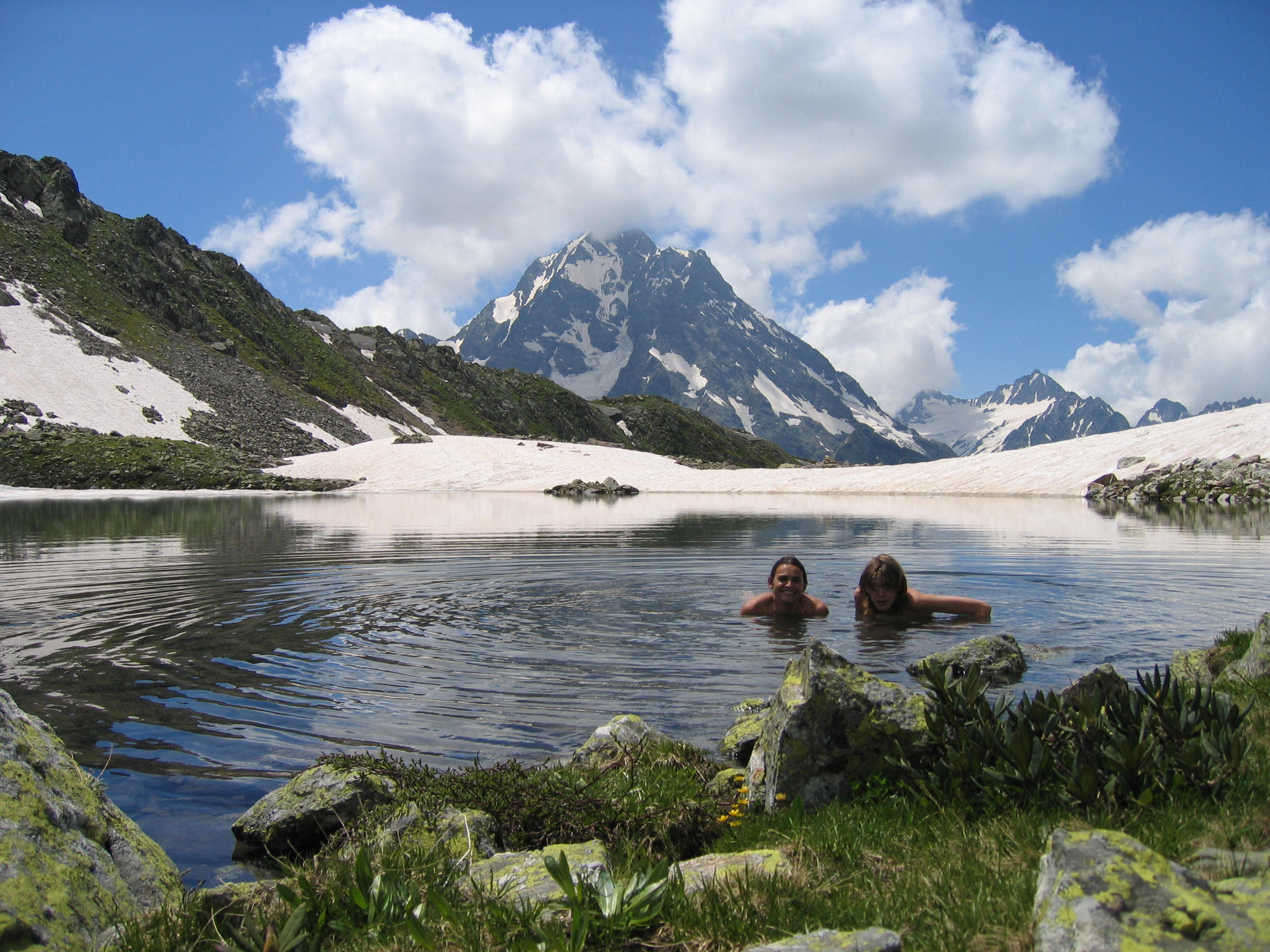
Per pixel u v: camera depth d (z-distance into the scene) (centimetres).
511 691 841
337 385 14925
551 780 577
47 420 8038
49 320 10531
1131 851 296
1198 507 3812
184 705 798
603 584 1566
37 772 430
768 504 4400
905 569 1705
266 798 555
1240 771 458
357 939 363
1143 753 441
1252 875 333
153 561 1925
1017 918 326
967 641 990
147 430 8775
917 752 522
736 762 650
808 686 543
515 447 7856
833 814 480
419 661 971
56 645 1056
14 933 331
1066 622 1161
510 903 387
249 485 6588
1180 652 884
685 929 355
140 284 12912
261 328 15112
